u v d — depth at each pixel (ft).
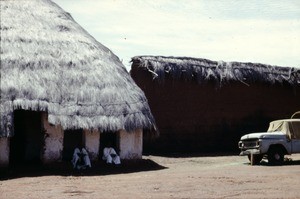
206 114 85.35
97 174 53.62
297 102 92.89
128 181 45.34
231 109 87.30
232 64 88.02
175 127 83.30
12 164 59.11
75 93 59.00
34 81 57.06
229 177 45.80
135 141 64.54
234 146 86.79
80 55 62.95
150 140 81.61
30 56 59.06
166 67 82.48
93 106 58.95
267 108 90.27
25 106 54.80
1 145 55.67
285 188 37.70
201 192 36.52
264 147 58.34
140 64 82.23
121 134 63.36
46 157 58.23
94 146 61.21
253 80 88.38
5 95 54.70
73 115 57.21
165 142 82.38
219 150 85.71
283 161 59.16
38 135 67.31
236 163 65.21
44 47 61.26
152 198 34.12
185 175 49.19
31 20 64.69
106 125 58.34
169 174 51.21
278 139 58.90
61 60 60.95
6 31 60.70
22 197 36.17
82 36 67.05
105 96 60.34
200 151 84.23
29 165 58.23
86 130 60.70
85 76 60.85
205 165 64.03
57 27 66.03
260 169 53.42
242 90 88.53
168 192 36.91
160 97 82.89
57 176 50.67
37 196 36.42
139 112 62.03
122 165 61.67
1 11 63.87
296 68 92.84
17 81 56.08
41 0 71.31
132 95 63.21
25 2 68.03
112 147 64.59
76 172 54.90
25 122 67.26
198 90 85.20
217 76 85.56
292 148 59.21
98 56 64.59
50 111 56.08
